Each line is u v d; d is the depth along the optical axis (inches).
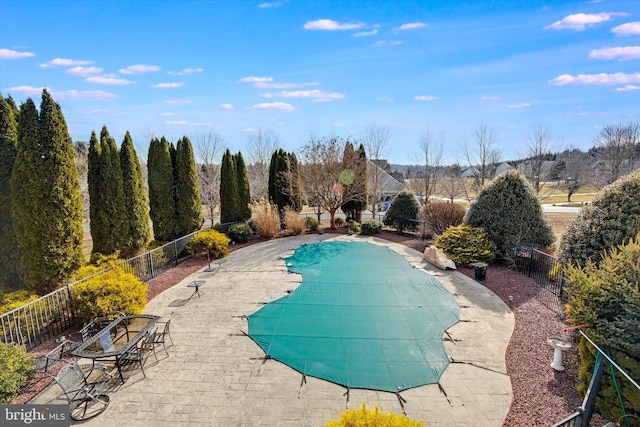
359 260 493.4
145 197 490.3
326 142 767.1
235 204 713.0
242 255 528.7
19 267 318.3
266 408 181.3
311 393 195.2
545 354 229.3
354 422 117.0
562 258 310.8
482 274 392.5
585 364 178.7
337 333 271.9
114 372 214.7
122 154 452.8
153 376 211.6
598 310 172.6
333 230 743.7
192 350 244.7
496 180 459.5
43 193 306.7
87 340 207.5
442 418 172.9
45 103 307.7
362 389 199.0
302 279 408.2
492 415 173.9
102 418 173.0
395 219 708.0
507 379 206.8
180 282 401.4
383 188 1359.5
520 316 295.1
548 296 329.4
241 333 271.7
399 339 261.3
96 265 363.6
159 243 524.1
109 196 416.5
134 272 379.2
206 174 1111.0
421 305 327.6
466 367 221.6
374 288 376.2
